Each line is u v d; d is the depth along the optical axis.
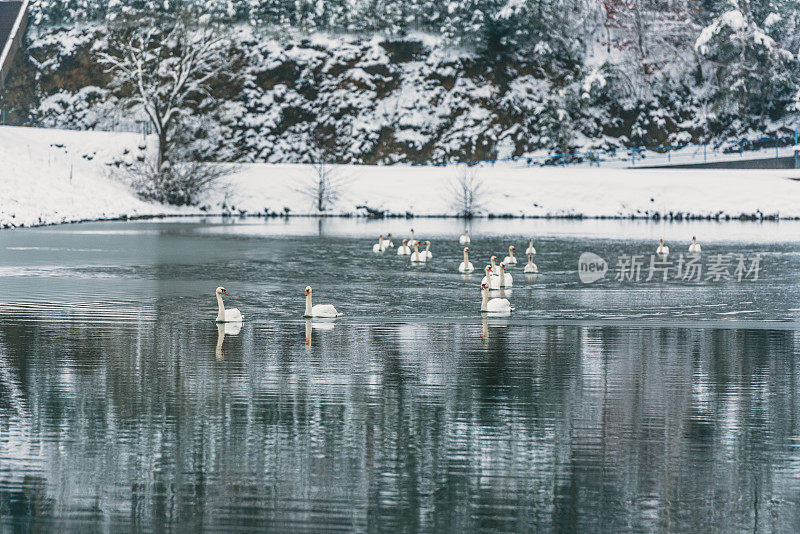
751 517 10.62
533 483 11.56
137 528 10.24
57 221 63.56
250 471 11.87
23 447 12.69
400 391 15.97
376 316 25.14
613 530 10.30
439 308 26.80
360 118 97.12
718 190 76.56
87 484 11.41
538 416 14.45
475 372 17.61
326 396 15.56
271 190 78.75
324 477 11.70
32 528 10.23
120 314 24.83
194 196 78.31
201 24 86.94
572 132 96.00
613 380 16.98
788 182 77.25
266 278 34.12
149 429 13.55
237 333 22.00
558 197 77.44
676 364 18.56
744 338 21.84
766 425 13.99
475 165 87.94
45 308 25.73
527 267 37.62
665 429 13.77
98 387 16.05
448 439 13.22
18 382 16.38
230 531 10.20
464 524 10.40
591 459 12.40
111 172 78.88
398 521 10.46
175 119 85.94
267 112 97.12
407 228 63.41
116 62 83.19
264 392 15.80
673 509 10.81
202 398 15.33
